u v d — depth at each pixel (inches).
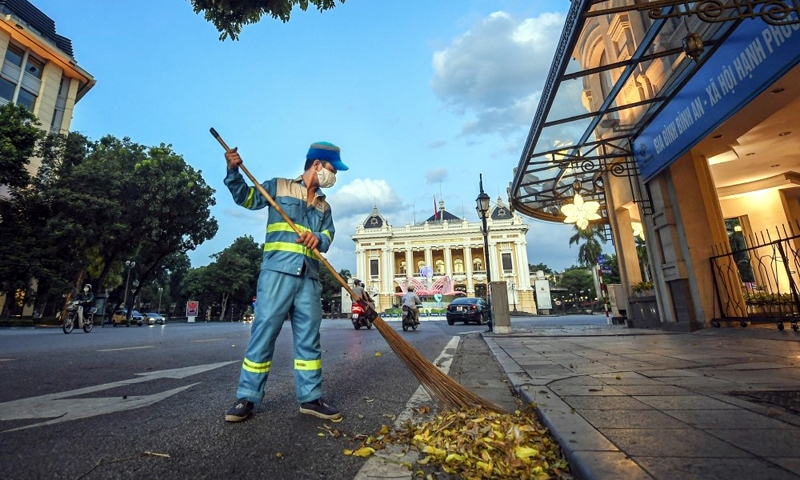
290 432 84.1
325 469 65.7
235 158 97.3
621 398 89.1
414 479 61.7
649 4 159.5
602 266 570.9
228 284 1972.2
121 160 945.5
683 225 293.0
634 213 424.5
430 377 95.1
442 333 470.3
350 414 99.3
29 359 195.0
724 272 275.9
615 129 323.9
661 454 55.0
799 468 49.1
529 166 347.9
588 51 391.2
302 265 97.7
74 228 786.8
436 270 2667.3
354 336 399.9
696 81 239.5
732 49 207.9
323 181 107.3
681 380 107.2
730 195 415.5
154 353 228.4
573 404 85.1
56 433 81.8
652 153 303.6
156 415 96.0
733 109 214.5
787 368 118.7
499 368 173.3
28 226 789.9
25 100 994.1
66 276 864.3
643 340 240.2
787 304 259.8
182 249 1130.0
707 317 278.4
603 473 49.4
